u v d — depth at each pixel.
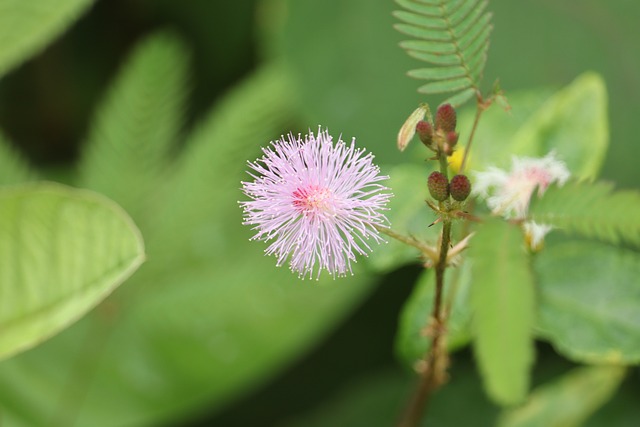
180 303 0.45
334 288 0.46
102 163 0.44
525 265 0.31
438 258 0.32
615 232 0.32
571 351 0.37
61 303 0.33
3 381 0.45
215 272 0.44
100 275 0.33
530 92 0.39
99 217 0.32
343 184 0.31
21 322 0.33
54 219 0.32
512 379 0.31
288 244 0.31
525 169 0.34
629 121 0.52
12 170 0.43
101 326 0.47
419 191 0.37
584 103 0.38
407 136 0.30
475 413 0.50
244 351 0.46
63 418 0.45
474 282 0.31
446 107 0.30
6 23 0.37
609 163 0.52
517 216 0.34
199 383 0.46
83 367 0.46
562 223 0.32
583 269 0.37
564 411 0.40
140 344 0.46
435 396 0.50
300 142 0.31
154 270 0.44
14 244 0.32
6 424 0.44
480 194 0.35
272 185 0.31
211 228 0.44
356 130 0.52
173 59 0.44
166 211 0.43
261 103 0.43
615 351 0.37
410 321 0.37
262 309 0.45
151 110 0.43
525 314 0.31
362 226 0.31
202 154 0.43
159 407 0.46
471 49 0.31
